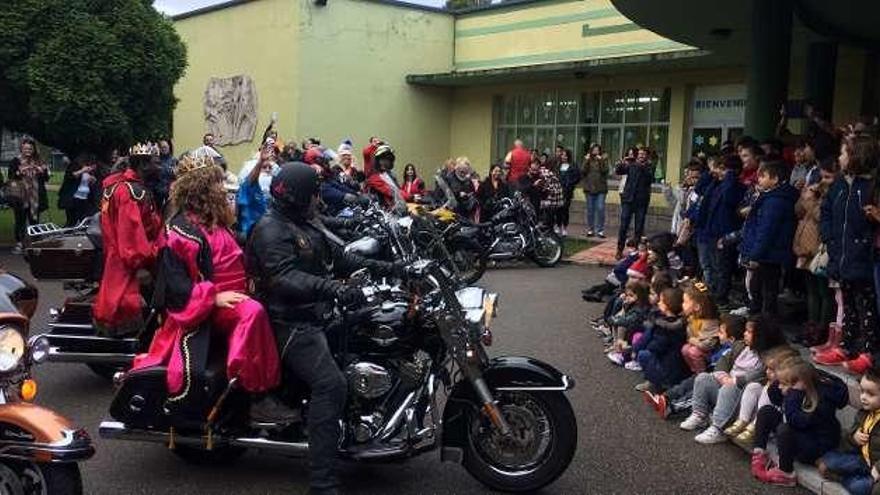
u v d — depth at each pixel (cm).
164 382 465
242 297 461
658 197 1961
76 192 1479
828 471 486
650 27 1356
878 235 600
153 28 1541
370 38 2334
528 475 477
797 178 878
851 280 617
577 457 550
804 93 1589
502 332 916
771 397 527
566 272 1380
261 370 452
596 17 2117
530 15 2284
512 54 2338
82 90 1451
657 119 2017
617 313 851
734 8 1212
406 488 495
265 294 464
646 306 788
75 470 385
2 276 435
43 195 1573
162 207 779
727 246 879
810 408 498
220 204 496
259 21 2353
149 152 657
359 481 506
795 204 733
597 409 652
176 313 461
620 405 662
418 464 536
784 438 505
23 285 436
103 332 649
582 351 832
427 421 489
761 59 1061
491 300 493
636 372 755
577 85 2184
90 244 685
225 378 461
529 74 2114
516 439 476
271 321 459
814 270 688
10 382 383
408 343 471
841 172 636
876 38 1448
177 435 474
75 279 686
